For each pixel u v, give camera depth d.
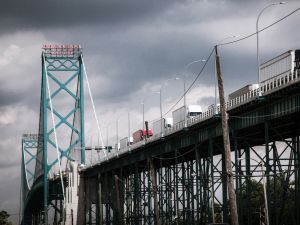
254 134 92.12
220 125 96.19
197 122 101.94
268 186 82.56
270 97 79.38
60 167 198.00
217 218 128.88
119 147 175.12
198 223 112.69
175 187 128.75
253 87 87.75
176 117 121.12
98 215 183.00
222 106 59.94
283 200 83.50
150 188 139.38
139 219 151.75
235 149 90.81
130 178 168.38
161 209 135.75
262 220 77.56
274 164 82.31
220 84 60.31
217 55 61.09
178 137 114.38
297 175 86.25
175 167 126.00
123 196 165.88
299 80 72.44
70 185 190.12
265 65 82.19
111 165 162.62
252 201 139.50
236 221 58.06
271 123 84.50
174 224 132.00
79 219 187.00
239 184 92.31
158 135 121.00
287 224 114.12
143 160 143.62
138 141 146.62
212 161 99.38
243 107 85.75
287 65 76.00
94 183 188.38
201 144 108.12
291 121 82.38
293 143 89.62
